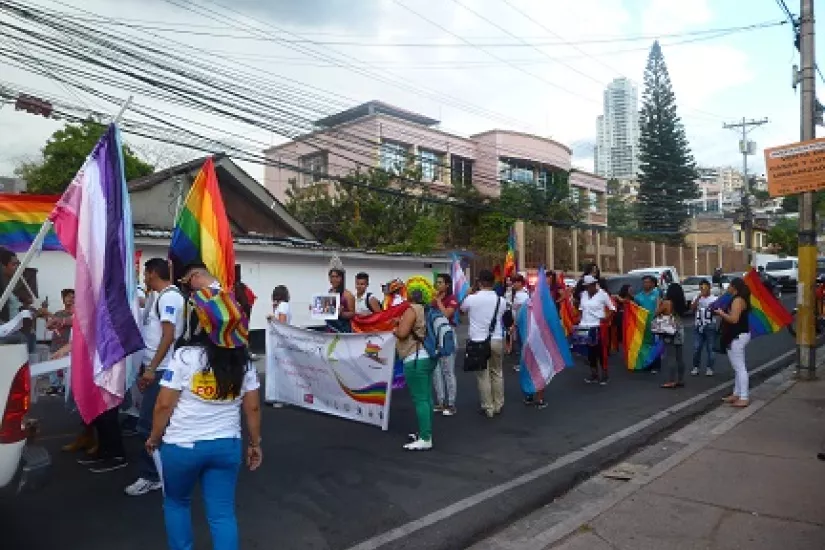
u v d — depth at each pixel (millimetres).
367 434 7883
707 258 49969
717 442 7293
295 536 4934
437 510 5480
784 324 11047
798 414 8602
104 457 6555
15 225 8570
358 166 30234
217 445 3664
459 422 8617
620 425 8516
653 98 50219
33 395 8156
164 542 4801
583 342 11633
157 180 19000
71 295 11328
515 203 34938
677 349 11094
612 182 53875
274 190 39000
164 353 5703
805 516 5012
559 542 4691
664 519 5035
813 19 11891
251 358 3934
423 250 27516
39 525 5090
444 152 37844
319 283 20500
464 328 22078
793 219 76688
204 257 7492
